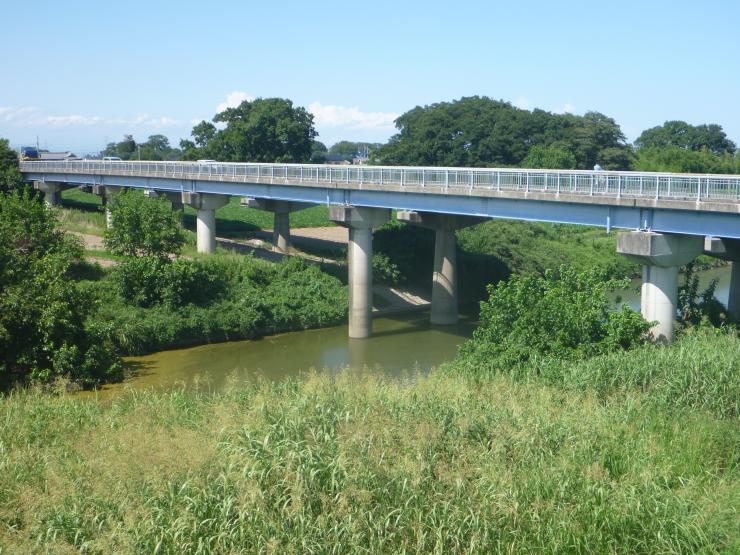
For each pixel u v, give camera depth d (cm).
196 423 1866
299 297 4822
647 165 9844
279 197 5284
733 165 10694
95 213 7719
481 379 2370
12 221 4012
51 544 1319
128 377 3488
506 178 3781
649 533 1442
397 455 1577
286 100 10275
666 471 1650
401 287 5631
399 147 9675
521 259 6234
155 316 4203
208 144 10225
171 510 1373
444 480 1502
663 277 3075
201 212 5941
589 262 6431
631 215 3183
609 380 2277
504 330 2817
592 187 3338
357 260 4559
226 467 1480
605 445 1747
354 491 1395
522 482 1537
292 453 1474
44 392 2825
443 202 4147
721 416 2025
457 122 9588
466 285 5809
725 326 3081
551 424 1820
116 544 1328
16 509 1470
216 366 3809
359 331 4531
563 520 1436
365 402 1919
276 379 3562
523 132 9456
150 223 4600
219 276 4838
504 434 1702
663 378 2241
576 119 9919
